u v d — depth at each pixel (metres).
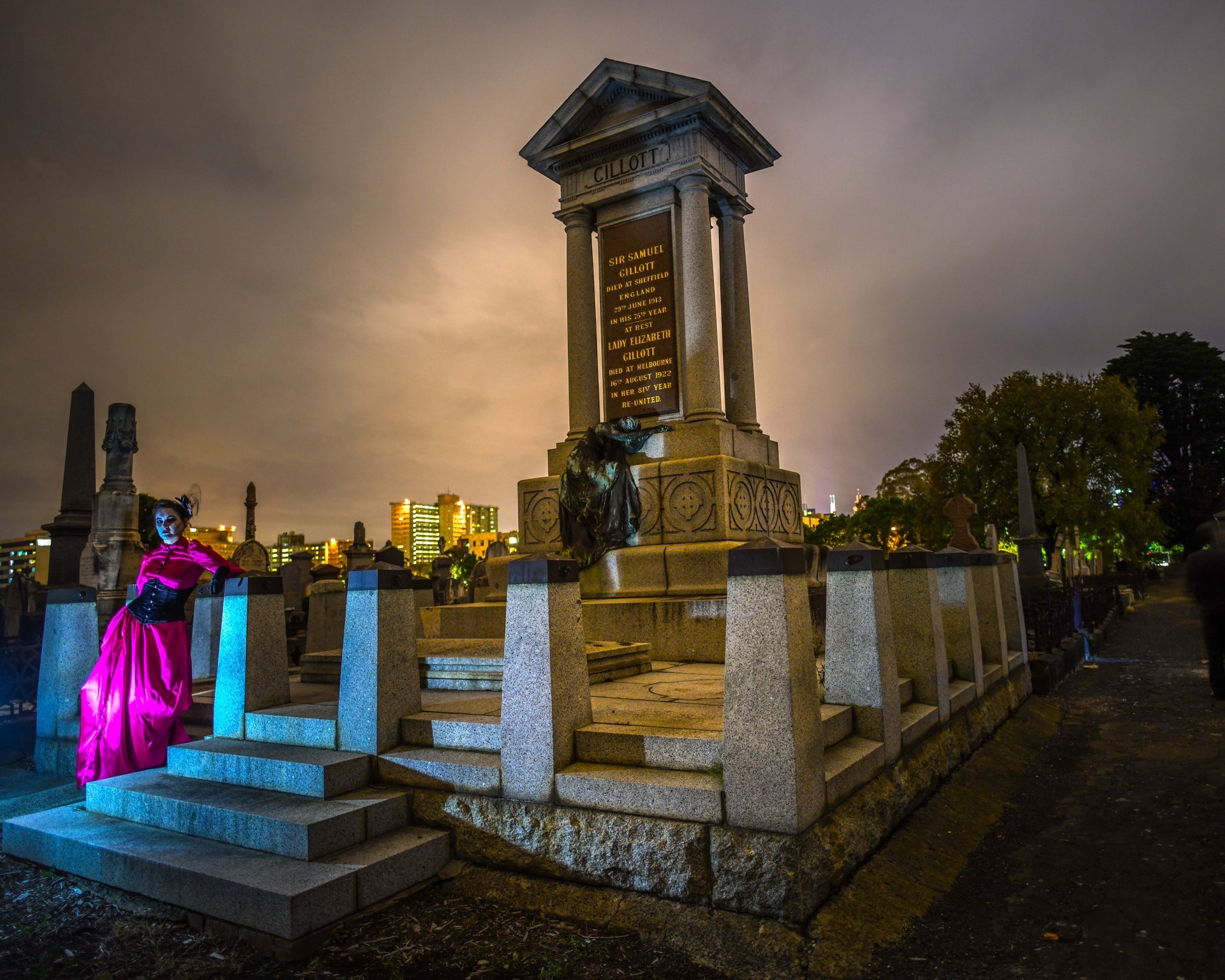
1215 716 8.50
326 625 10.91
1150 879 4.33
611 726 4.45
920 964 3.41
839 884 3.80
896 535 59.84
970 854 4.82
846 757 4.37
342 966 3.59
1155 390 56.78
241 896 3.84
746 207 11.31
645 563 8.82
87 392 15.82
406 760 4.73
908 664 6.16
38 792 6.28
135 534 12.90
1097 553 47.47
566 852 4.07
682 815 3.79
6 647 8.85
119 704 5.98
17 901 4.47
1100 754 7.31
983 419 39.25
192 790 4.99
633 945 3.60
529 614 4.34
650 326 10.36
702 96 9.71
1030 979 3.28
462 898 4.16
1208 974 3.29
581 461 9.34
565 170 11.04
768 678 3.65
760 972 3.31
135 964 3.71
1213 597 9.43
